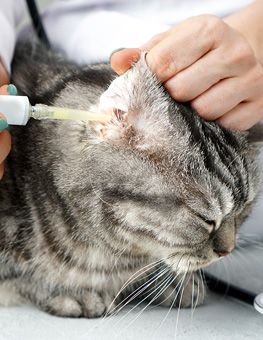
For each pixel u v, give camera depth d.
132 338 0.38
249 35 0.46
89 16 0.60
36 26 0.57
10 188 0.44
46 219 0.44
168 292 0.45
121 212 0.41
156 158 0.40
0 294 0.45
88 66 0.47
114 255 0.44
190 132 0.40
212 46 0.39
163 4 0.61
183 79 0.39
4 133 0.39
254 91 0.41
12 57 0.50
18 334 0.39
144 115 0.40
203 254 0.43
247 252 0.52
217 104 0.41
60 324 0.41
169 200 0.40
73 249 0.44
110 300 0.45
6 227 0.44
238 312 0.42
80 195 0.42
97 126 0.40
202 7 0.59
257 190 0.46
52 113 0.38
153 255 0.44
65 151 0.42
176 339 0.38
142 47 0.41
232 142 0.43
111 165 0.41
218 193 0.41
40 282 0.45
